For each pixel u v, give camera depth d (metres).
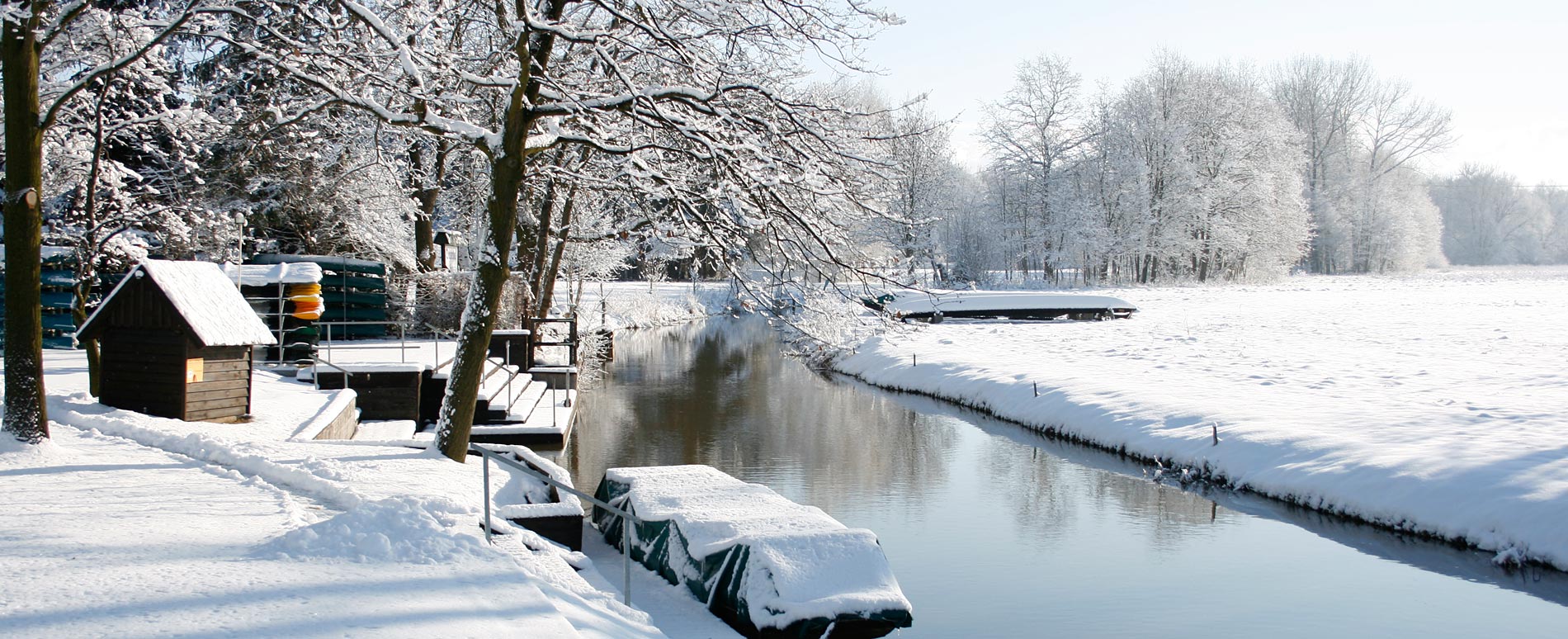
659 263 32.22
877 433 18.12
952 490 13.64
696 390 24.59
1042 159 56.28
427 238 26.78
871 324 12.22
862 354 28.89
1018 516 12.23
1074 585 9.62
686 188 11.38
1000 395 20.59
